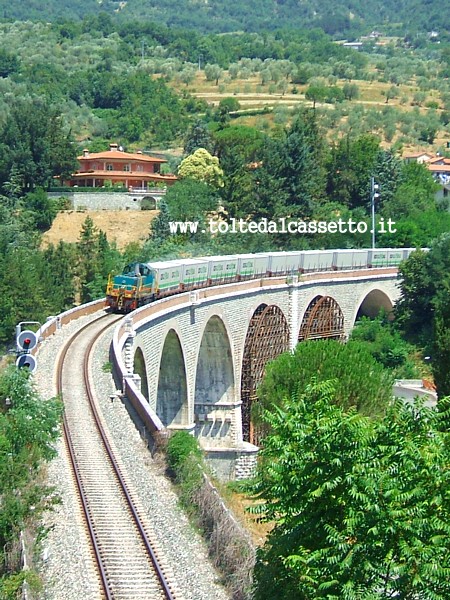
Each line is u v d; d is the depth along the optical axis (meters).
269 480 26.55
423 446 24.25
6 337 79.31
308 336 96.81
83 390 50.41
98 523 33.88
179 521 35.03
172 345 68.94
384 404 63.56
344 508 24.12
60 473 38.50
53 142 153.75
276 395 64.56
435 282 104.38
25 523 32.22
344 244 132.12
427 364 98.50
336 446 24.33
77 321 68.38
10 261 85.88
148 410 44.47
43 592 28.44
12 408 39.59
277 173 142.75
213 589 29.80
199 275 85.38
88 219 114.00
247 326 83.88
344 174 157.25
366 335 104.31
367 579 23.38
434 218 140.88
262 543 34.94
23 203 139.62
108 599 28.19
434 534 23.11
